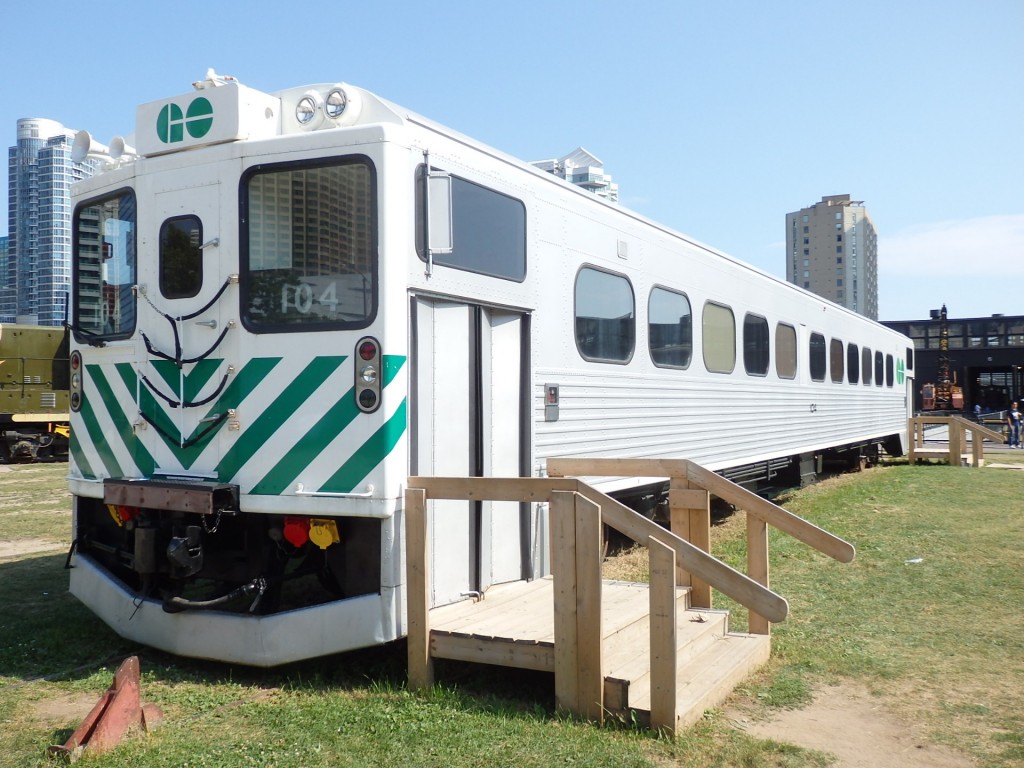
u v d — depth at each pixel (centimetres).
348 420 487
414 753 396
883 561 867
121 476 567
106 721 406
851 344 1641
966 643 605
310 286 503
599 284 744
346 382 489
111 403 575
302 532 504
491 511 575
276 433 502
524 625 488
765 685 512
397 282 491
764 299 1174
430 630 479
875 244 15175
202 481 519
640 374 817
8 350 2125
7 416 2109
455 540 541
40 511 1208
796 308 1312
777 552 908
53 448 2242
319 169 504
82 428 600
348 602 482
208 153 530
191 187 536
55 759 388
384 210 488
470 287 559
